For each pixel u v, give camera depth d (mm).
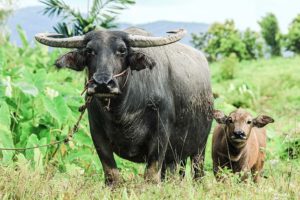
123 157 7555
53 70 13109
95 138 7371
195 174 8969
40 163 7531
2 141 8047
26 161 7492
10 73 9758
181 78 8062
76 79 12383
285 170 7691
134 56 6809
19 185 6301
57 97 8867
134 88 7043
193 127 8562
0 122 8141
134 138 7277
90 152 9188
